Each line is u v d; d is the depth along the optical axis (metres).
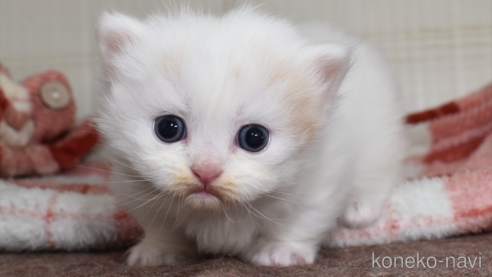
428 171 0.45
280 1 0.57
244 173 0.31
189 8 0.35
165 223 0.35
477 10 0.55
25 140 0.49
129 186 0.33
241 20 0.33
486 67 0.56
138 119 0.31
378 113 0.38
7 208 0.37
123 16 0.33
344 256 0.35
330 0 0.57
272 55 0.31
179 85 0.31
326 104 0.33
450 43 0.56
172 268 0.33
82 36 0.59
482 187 0.37
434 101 0.57
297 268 0.33
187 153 0.31
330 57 0.32
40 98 0.51
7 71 0.51
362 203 0.38
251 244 0.35
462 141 0.49
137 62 0.32
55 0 0.60
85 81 0.60
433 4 0.56
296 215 0.34
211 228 0.34
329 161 0.34
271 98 0.31
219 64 0.31
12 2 0.60
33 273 0.33
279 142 0.31
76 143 0.53
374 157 0.38
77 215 0.37
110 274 0.33
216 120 0.30
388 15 0.57
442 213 0.37
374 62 0.40
